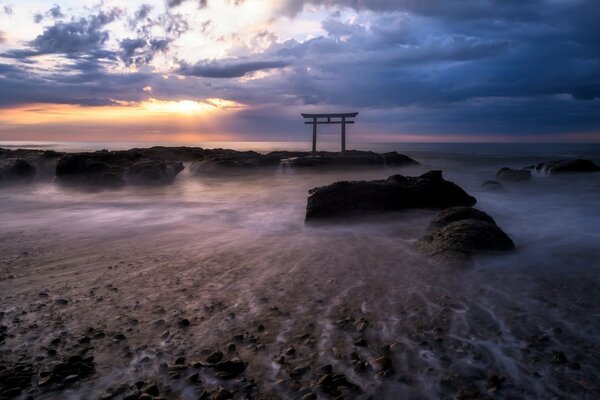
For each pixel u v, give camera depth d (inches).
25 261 314.3
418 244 336.5
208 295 238.8
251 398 144.8
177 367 162.1
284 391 148.6
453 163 1695.4
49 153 1187.3
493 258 290.5
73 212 565.6
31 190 833.5
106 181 848.3
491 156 2201.0
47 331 195.0
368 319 202.7
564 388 145.9
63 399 144.6
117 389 148.8
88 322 204.5
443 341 179.8
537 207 568.7
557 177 948.6
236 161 1145.4
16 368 163.3
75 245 367.9
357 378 155.0
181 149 1606.8
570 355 166.6
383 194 478.9
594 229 410.9
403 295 232.2
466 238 301.3
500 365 160.9
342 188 477.7
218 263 304.2
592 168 992.2
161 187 881.5
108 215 538.3
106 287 254.2
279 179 1078.4
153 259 317.4
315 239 380.5
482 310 210.1
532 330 187.9
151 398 142.5
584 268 275.0
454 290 238.1
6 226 465.4
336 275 269.9
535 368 158.2
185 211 567.5
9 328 198.2
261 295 237.5
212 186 906.7
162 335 190.2
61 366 162.6
